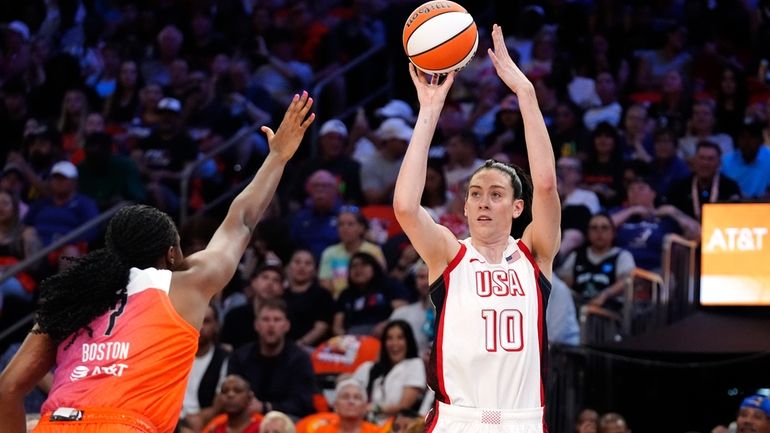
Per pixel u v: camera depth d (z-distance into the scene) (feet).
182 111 115.96
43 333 37.22
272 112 118.62
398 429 69.62
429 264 40.75
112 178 104.53
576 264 84.64
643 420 77.00
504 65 41.70
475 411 39.24
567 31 120.57
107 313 37.19
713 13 118.01
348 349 81.05
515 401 39.34
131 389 36.22
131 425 35.86
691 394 76.89
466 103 118.52
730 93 103.81
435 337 40.01
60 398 36.29
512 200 40.83
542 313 40.37
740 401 77.00
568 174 93.71
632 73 114.01
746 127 92.94
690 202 89.81
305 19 132.36
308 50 130.52
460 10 44.19
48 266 96.78
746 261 70.13
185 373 37.29
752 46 116.67
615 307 82.17
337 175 104.32
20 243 100.12
